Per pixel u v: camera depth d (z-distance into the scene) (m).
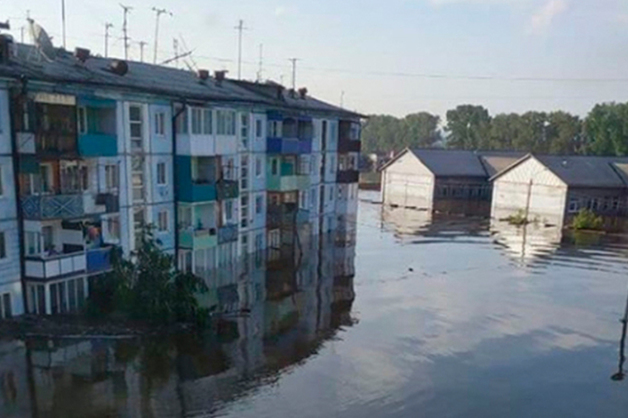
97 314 25.12
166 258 26.00
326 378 21.64
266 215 41.53
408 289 34.94
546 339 27.09
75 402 18.41
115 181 28.23
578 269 41.25
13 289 23.78
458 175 75.31
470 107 148.25
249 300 31.17
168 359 22.17
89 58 31.77
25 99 23.30
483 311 31.02
